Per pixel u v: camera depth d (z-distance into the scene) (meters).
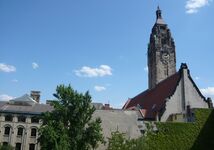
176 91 62.50
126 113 49.62
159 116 59.62
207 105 62.69
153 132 45.25
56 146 34.81
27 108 67.38
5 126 64.81
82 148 37.31
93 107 39.62
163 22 98.62
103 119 48.00
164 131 45.47
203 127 43.81
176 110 60.97
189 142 45.25
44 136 35.50
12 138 64.00
